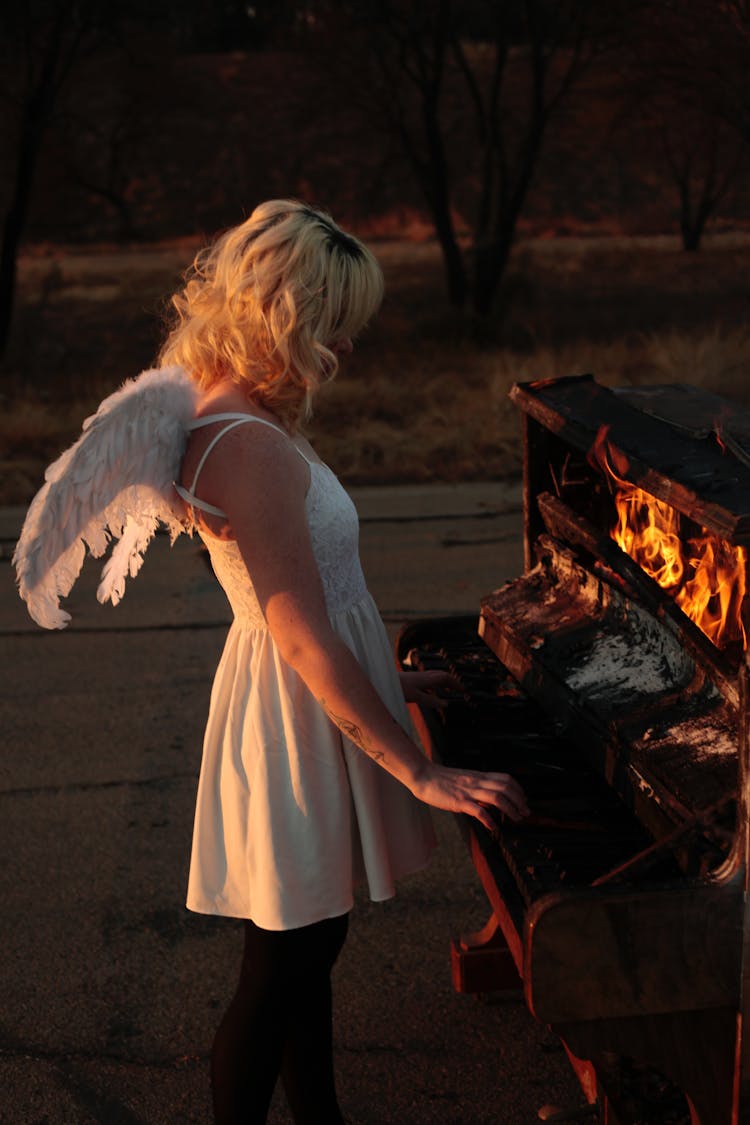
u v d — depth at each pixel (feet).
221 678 6.39
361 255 5.67
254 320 5.50
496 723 7.15
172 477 5.76
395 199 108.88
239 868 6.24
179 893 10.89
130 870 11.30
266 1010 6.34
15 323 55.36
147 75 64.13
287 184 113.29
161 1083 8.34
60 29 45.52
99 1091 8.28
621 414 6.91
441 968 9.63
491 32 53.52
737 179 85.51
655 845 5.20
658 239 98.53
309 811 6.07
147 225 113.80
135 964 9.82
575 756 6.70
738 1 30.60
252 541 5.46
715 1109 5.23
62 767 13.58
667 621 6.05
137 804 12.62
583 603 7.54
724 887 4.85
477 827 6.22
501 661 8.11
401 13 50.90
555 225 109.09
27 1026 9.04
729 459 5.69
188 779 13.19
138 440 5.61
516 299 57.16
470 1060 8.46
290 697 6.06
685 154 72.08
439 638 9.02
